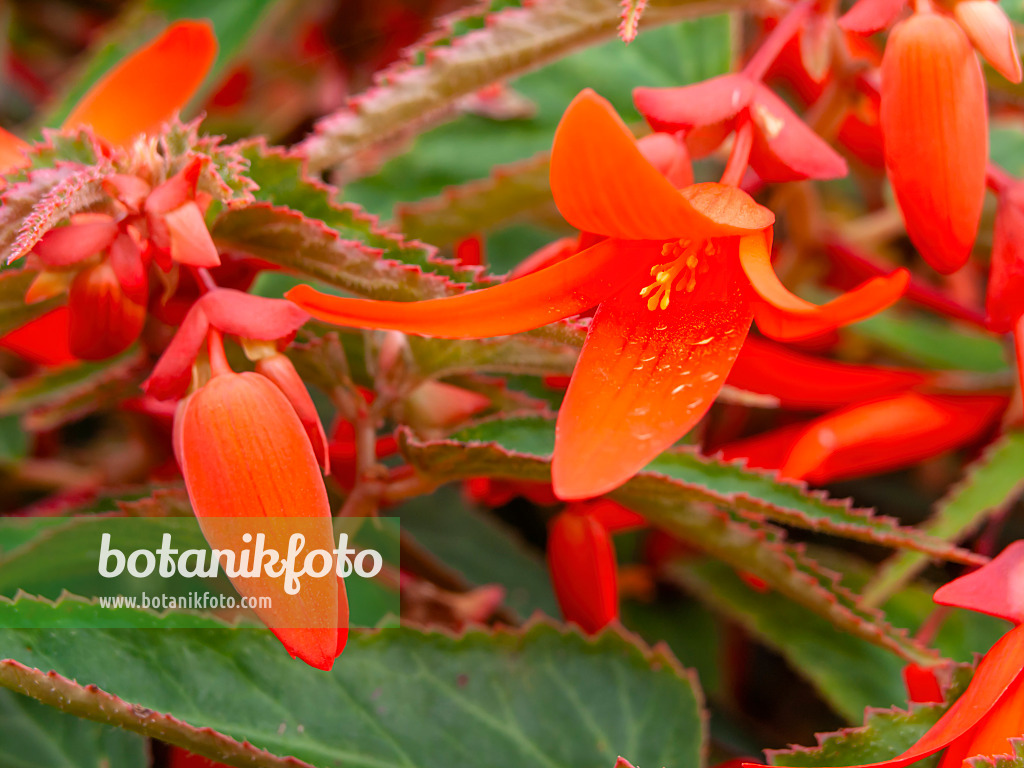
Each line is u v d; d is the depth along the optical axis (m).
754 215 0.25
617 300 0.26
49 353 0.32
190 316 0.27
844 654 0.34
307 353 0.29
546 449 0.29
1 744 0.30
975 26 0.27
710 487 0.29
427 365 0.29
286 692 0.28
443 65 0.31
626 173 0.24
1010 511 0.36
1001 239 0.29
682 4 0.32
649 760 0.30
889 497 0.38
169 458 0.35
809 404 0.34
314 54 0.43
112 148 0.28
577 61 0.37
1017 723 0.26
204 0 0.36
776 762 0.28
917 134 0.27
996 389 0.34
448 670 0.30
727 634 0.36
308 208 0.29
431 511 0.36
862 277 0.36
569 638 0.31
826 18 0.30
